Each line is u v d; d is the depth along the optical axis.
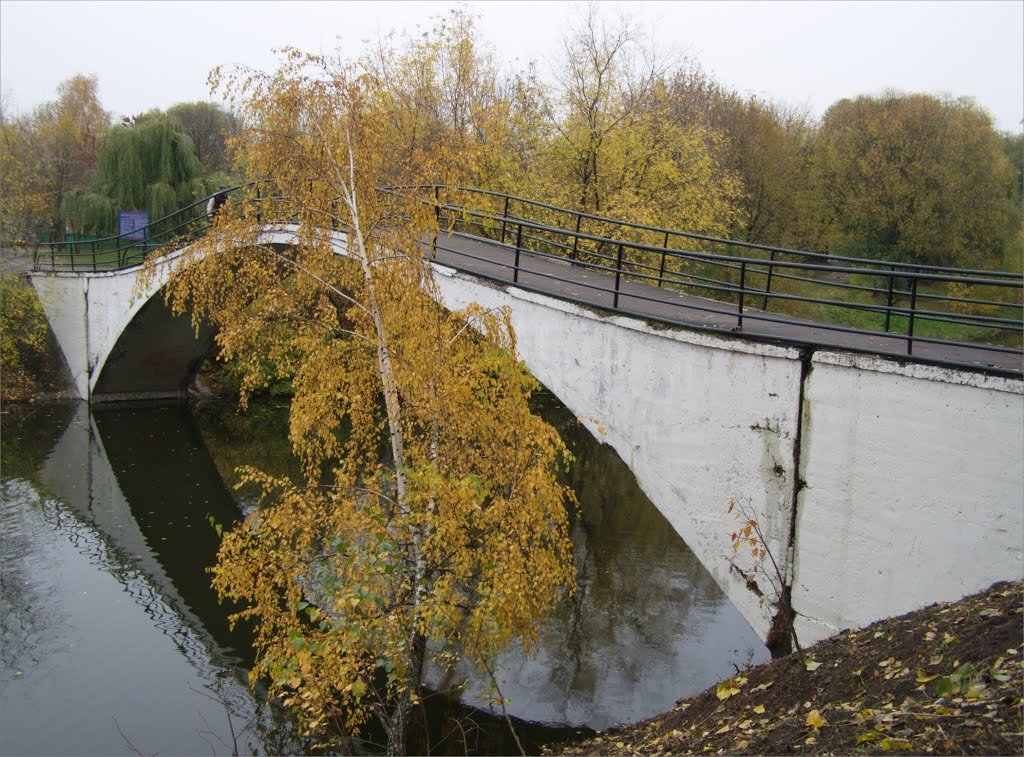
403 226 8.48
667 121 22.06
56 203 38.69
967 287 29.91
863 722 5.05
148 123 33.53
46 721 9.77
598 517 17.23
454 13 23.11
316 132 8.34
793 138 39.16
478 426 8.02
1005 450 6.73
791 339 8.02
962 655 5.37
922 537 7.27
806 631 8.14
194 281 8.46
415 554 7.98
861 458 7.62
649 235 20.20
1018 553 6.70
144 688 10.57
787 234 31.38
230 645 11.84
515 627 7.96
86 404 28.17
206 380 31.00
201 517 17.28
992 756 4.06
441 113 23.30
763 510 8.41
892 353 7.32
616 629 12.08
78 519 16.98
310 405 8.17
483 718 9.77
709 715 6.95
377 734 9.56
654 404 9.44
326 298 8.80
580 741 9.10
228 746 9.27
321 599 7.89
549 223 21.73
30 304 28.08
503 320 8.52
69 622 12.40
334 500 8.11
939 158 30.95
